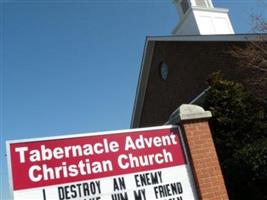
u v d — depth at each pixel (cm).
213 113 1130
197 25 1923
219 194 600
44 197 521
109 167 570
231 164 1023
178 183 594
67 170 547
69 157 557
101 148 580
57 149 556
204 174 608
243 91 1188
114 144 590
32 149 544
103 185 554
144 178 579
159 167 596
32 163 536
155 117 1916
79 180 546
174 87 1756
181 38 1684
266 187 977
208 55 1524
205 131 648
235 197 1021
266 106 1186
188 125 643
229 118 1115
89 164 562
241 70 1327
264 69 1184
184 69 1684
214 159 627
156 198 571
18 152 536
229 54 1397
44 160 543
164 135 628
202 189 595
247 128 1099
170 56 1797
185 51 1684
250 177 989
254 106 1159
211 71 1498
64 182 538
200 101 1539
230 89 1170
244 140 1067
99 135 589
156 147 612
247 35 1291
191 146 625
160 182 585
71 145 566
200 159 619
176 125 648
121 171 573
